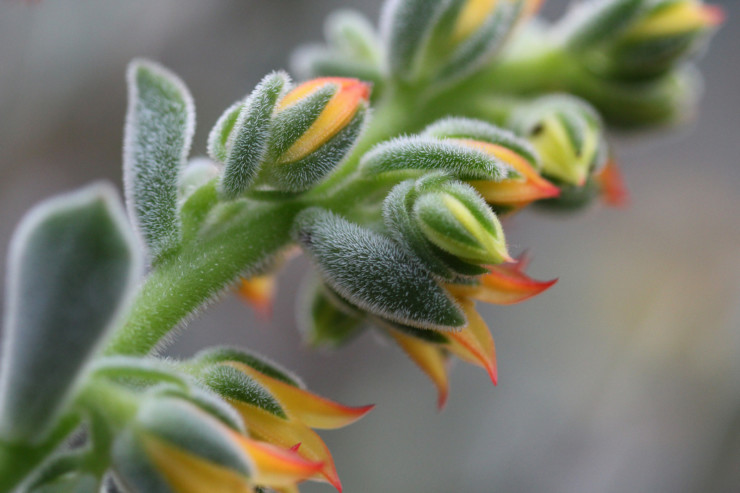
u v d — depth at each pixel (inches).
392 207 4.0
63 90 9.4
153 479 3.4
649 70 4.8
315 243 4.0
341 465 9.8
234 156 3.9
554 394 10.5
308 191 4.1
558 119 4.5
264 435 3.9
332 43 5.3
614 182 4.9
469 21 4.6
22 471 3.5
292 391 3.9
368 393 10.2
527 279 4.1
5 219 9.1
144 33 9.6
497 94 4.8
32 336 3.4
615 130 5.0
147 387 3.6
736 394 10.2
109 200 3.3
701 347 10.7
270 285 4.9
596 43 4.8
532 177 4.0
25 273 3.3
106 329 3.4
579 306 11.1
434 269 3.9
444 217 3.9
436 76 4.6
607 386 10.6
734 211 11.8
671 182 12.1
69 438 3.6
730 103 11.8
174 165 4.0
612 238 11.6
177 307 4.0
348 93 4.0
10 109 9.2
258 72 9.6
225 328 9.7
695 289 11.2
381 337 4.5
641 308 11.1
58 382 3.4
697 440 10.2
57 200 3.3
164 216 4.0
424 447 10.0
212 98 9.5
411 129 4.7
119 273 3.3
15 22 9.1
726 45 11.8
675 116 5.0
